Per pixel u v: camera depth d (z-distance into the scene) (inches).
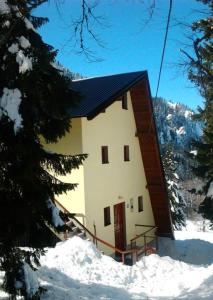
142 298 481.1
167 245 1021.8
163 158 1715.1
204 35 348.5
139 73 915.4
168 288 551.8
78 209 760.3
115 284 546.3
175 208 1673.2
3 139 343.0
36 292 357.4
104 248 814.5
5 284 354.0
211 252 992.2
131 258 813.9
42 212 366.3
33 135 358.0
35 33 354.9
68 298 422.6
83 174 757.9
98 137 818.8
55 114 378.6
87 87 892.6
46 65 354.3
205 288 471.5
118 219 912.9
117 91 812.6
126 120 946.1
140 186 1010.7
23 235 361.7
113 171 875.4
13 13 325.1
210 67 373.1
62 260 571.8
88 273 553.9
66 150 767.7
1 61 338.0
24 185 354.0
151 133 970.7
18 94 338.0
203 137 911.7
